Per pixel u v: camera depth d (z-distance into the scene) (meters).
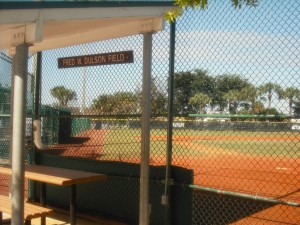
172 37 5.13
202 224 5.33
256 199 4.28
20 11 3.21
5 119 9.41
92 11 3.66
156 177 5.37
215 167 9.74
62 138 8.94
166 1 4.31
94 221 6.01
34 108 7.12
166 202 5.08
